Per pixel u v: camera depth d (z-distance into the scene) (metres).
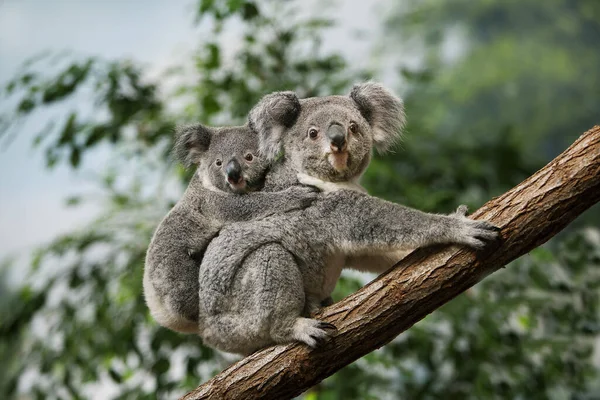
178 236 6.64
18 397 9.95
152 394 8.60
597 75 33.91
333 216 6.14
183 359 8.88
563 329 9.05
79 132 9.62
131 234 9.77
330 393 8.40
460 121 31.83
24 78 9.52
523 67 32.94
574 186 5.28
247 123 7.75
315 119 6.53
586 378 9.27
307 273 6.20
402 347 9.04
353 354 5.63
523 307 9.36
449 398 8.74
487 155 11.74
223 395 5.67
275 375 5.64
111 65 9.80
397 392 9.20
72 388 9.05
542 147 33.44
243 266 6.12
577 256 9.16
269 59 10.35
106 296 9.33
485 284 9.16
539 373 8.92
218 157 7.20
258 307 5.96
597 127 5.44
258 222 6.28
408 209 5.87
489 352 8.91
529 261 9.39
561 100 32.69
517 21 35.62
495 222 5.45
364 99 6.82
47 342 9.49
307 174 6.55
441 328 9.80
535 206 5.37
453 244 5.55
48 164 9.75
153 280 6.57
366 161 6.76
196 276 6.53
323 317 5.73
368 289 5.69
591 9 35.03
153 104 10.24
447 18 34.28
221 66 10.12
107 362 9.05
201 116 10.08
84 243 9.45
